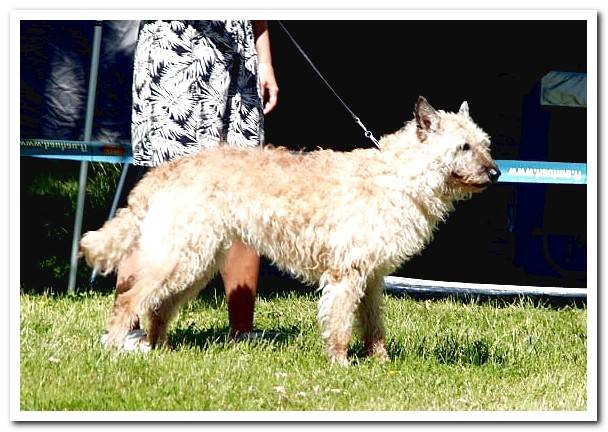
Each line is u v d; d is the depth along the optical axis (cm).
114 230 854
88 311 1029
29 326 933
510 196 1536
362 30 1570
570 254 1434
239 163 844
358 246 826
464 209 1570
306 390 760
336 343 841
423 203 841
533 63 1546
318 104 1595
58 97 1266
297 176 841
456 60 1579
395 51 1585
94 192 1420
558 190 1441
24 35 1253
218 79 895
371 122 1600
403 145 842
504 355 932
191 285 869
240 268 939
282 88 1583
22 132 1261
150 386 745
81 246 857
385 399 753
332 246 831
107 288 1224
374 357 870
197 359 828
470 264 1487
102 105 1272
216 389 746
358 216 826
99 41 1203
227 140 915
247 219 841
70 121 1270
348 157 855
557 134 1465
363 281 837
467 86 1575
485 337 1016
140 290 833
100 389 732
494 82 1562
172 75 884
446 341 970
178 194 834
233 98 914
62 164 1459
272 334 947
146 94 894
